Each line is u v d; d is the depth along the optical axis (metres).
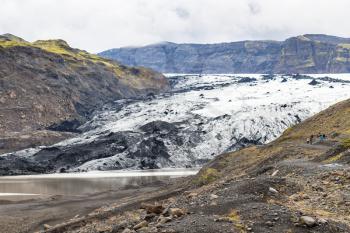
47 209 76.69
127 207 49.34
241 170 60.44
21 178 155.50
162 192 65.38
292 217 19.44
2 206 84.81
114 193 92.62
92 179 145.00
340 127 66.75
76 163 191.00
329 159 38.84
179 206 24.17
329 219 19.52
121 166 184.75
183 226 19.16
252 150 77.12
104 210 53.44
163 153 197.50
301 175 31.00
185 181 73.31
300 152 52.72
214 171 60.91
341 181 27.03
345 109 74.50
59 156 195.88
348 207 21.84
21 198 100.25
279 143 73.38
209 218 19.97
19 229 56.28
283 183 26.14
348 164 34.06
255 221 19.44
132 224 23.66
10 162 188.62
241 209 21.08
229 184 33.12
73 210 68.94
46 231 45.31
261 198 23.17
